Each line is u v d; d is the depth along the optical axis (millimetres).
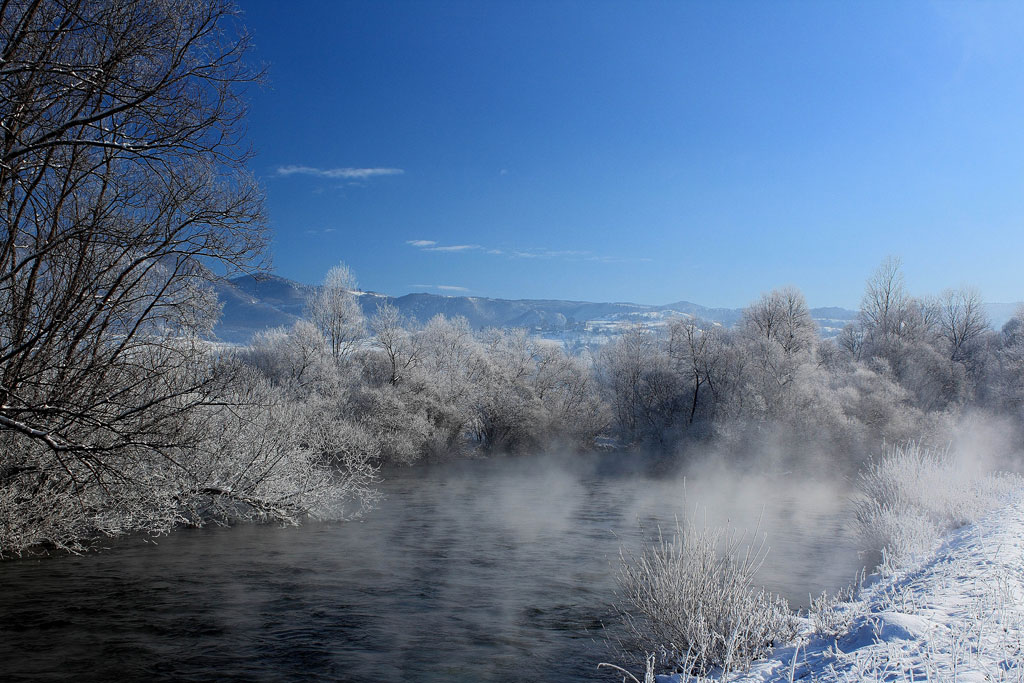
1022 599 7016
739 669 7047
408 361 49406
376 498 26484
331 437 28812
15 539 14109
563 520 22375
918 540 13531
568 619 11328
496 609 11906
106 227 11852
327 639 10258
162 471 15992
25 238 12469
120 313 13430
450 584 13609
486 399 48812
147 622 10891
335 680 8688
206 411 15562
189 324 14188
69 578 13430
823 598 9508
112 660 9258
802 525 21734
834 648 6641
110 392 13273
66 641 9961
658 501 28047
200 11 11430
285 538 17922
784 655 7277
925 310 71250
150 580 13438
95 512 15969
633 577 10961
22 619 10922
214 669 9023
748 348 50156
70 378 12789
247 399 17500
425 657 9539
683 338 52688
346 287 55625
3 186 10875
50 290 12922
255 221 13008
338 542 17609
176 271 13562
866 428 41031
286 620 11156
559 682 8555
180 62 11258
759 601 8781
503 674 8875
